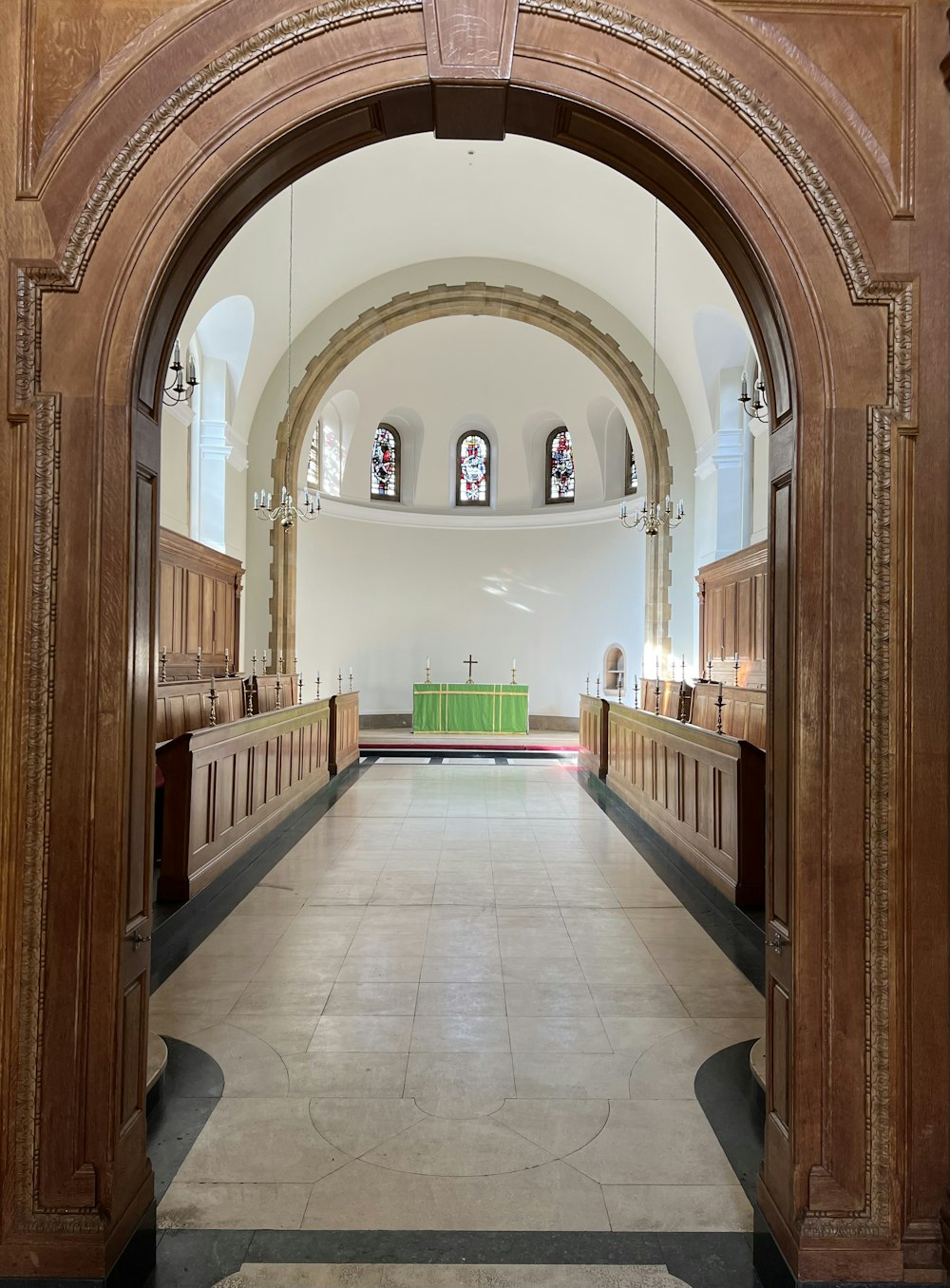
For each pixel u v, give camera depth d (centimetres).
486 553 1861
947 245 253
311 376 1377
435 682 1844
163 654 963
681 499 1399
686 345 1280
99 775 245
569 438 1802
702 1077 346
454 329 1680
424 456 1844
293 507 1181
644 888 623
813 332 252
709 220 278
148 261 248
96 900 243
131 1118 249
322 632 1702
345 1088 335
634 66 256
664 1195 273
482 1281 234
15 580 245
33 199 248
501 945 500
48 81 250
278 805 845
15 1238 233
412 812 924
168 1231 254
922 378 252
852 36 255
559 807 960
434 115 272
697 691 1164
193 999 420
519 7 255
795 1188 239
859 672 250
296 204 1095
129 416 248
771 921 268
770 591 279
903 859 247
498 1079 343
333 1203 266
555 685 1805
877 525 250
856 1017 244
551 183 1166
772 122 253
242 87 252
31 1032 239
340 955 483
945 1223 238
